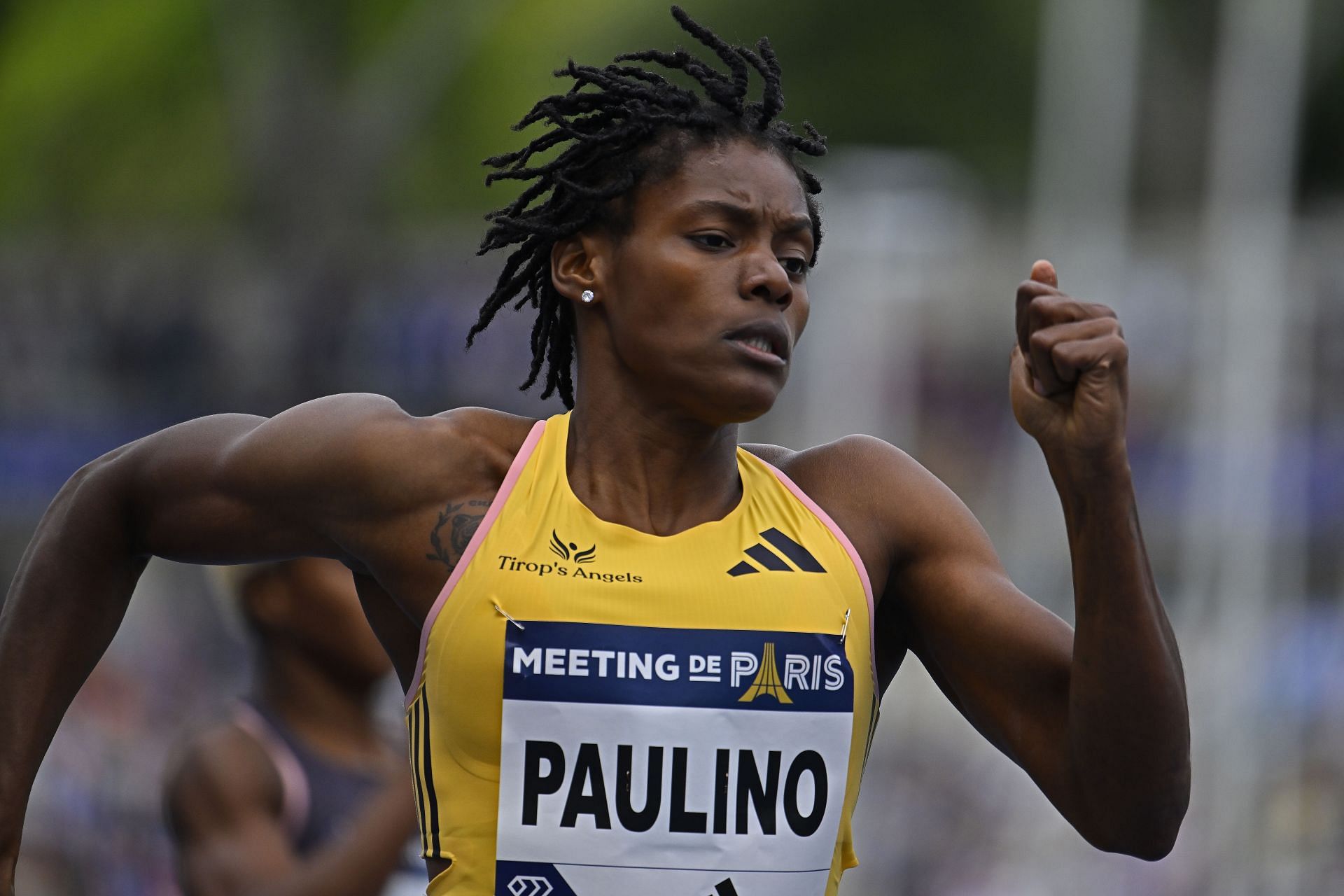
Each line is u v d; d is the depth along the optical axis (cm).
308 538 1077
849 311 4147
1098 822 1014
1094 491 957
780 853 1000
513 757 993
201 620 3803
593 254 1077
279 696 1695
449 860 1009
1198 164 7888
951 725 3931
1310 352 4719
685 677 997
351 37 6925
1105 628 962
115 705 3234
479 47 7344
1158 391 5050
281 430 1069
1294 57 5047
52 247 6475
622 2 7319
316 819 1659
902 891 3484
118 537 1109
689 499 1062
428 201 7506
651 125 1055
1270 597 4375
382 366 5631
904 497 1080
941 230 5109
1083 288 5497
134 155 7619
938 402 5288
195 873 1609
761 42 1084
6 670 1095
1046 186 6425
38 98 7519
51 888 2794
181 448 1093
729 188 1037
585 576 1010
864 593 1040
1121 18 6041
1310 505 4644
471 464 1055
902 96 8262
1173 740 977
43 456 5659
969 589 1056
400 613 1088
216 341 6119
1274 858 3509
